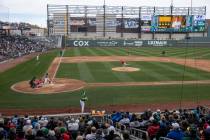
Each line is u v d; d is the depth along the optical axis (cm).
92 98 3350
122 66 5762
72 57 7544
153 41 11075
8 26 12850
